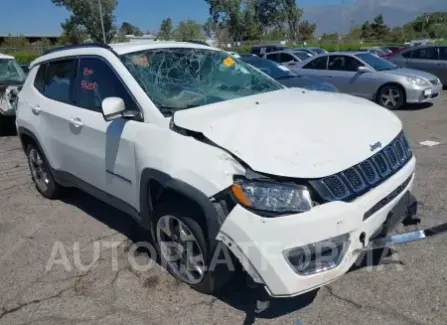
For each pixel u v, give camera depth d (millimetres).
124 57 3611
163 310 2951
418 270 3201
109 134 3473
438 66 13492
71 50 4219
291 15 51281
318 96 3633
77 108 3967
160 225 3156
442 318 2703
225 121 2881
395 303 2867
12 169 6496
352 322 2719
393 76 10367
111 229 4211
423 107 10633
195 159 2709
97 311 2984
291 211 2424
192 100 3420
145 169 3047
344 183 2553
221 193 2547
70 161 4188
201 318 2844
